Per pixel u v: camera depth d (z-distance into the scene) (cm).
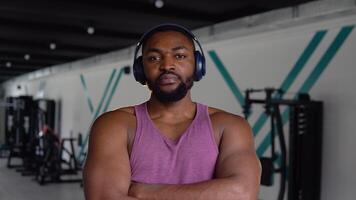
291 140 416
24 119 1027
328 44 432
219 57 587
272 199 488
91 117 948
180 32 122
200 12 483
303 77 457
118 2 445
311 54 449
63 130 1099
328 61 431
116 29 588
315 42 445
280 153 470
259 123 511
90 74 966
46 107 1098
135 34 624
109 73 884
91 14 488
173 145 114
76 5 443
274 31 486
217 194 108
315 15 396
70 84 1072
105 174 112
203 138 116
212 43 589
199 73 123
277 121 417
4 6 454
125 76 819
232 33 505
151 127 117
